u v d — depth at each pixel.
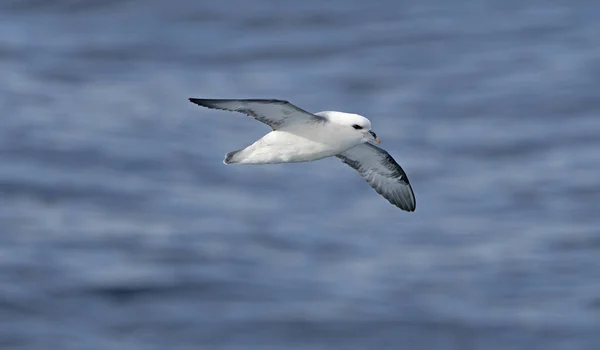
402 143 39.91
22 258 28.86
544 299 26.45
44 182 35.34
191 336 25.03
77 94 47.19
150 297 26.78
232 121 42.94
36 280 27.55
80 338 24.95
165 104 45.47
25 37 57.25
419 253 29.30
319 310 26.09
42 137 40.59
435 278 27.72
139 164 37.62
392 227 31.22
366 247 29.84
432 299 26.64
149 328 25.33
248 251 29.62
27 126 42.03
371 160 16.92
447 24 59.91
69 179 35.88
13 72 50.62
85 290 27.12
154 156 38.50
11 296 26.61
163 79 49.66
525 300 26.48
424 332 25.00
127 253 29.44
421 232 30.77
